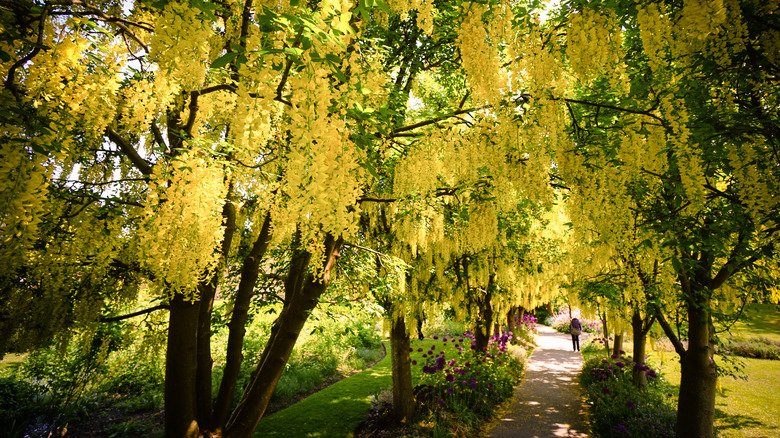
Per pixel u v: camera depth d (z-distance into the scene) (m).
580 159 3.00
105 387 7.22
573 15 2.54
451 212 5.21
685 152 2.37
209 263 2.53
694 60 2.32
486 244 4.23
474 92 2.63
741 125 2.31
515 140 2.73
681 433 4.46
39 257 3.09
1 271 1.44
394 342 6.19
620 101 2.82
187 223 2.08
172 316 3.34
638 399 6.16
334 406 7.20
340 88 2.01
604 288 4.99
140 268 3.39
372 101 3.09
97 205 3.38
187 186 2.09
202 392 3.70
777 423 5.96
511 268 6.89
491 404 6.92
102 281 3.63
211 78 2.58
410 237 4.71
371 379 9.18
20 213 1.42
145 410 6.88
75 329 3.75
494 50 2.49
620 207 2.94
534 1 3.15
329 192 1.79
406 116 4.30
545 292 10.83
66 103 1.78
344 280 5.44
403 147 3.70
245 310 4.20
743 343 11.17
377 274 5.54
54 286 3.23
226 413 3.82
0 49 1.55
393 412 6.15
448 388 6.71
